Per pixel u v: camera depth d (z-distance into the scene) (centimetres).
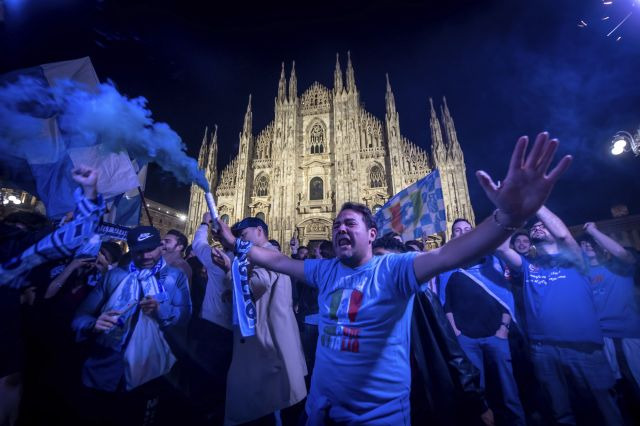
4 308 254
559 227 447
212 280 418
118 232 605
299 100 4234
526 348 525
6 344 252
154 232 395
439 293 596
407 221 819
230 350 408
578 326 421
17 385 320
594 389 406
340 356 223
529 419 507
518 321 549
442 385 319
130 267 392
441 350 333
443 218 731
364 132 3822
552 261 462
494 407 478
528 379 533
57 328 409
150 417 366
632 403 493
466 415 312
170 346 396
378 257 246
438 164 3347
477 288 520
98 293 371
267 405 350
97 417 331
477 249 171
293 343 383
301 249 1005
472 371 324
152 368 356
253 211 3744
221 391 408
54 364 398
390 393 212
